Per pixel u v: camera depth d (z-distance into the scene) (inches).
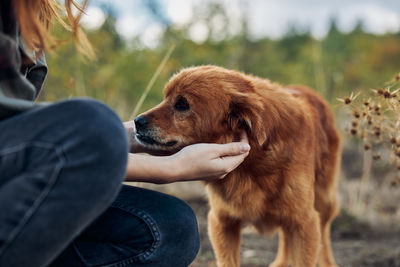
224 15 367.2
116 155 51.0
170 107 102.9
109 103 231.9
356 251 156.7
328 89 316.2
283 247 135.0
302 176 103.9
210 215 112.1
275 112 101.3
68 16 74.7
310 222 105.2
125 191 73.7
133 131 101.4
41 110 51.4
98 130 49.9
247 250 158.7
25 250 46.9
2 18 56.7
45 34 61.7
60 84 216.8
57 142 48.8
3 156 47.9
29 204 46.6
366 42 854.5
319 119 130.4
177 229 69.4
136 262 66.2
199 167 73.7
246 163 100.0
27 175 47.2
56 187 47.5
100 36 257.1
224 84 101.3
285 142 101.1
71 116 50.3
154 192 75.0
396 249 153.6
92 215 50.9
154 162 69.6
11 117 52.3
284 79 476.7
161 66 141.9
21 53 61.1
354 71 446.0
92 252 65.9
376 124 102.1
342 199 219.8
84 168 48.6
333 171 137.6
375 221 191.3
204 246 155.0
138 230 67.2
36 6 63.3
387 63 783.1
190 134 101.5
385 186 241.0
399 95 92.3
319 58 346.0
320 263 137.4
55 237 48.5
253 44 533.3
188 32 331.9
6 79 55.0
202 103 100.0
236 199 104.3
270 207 104.3
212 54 345.1
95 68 245.0
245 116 95.5
